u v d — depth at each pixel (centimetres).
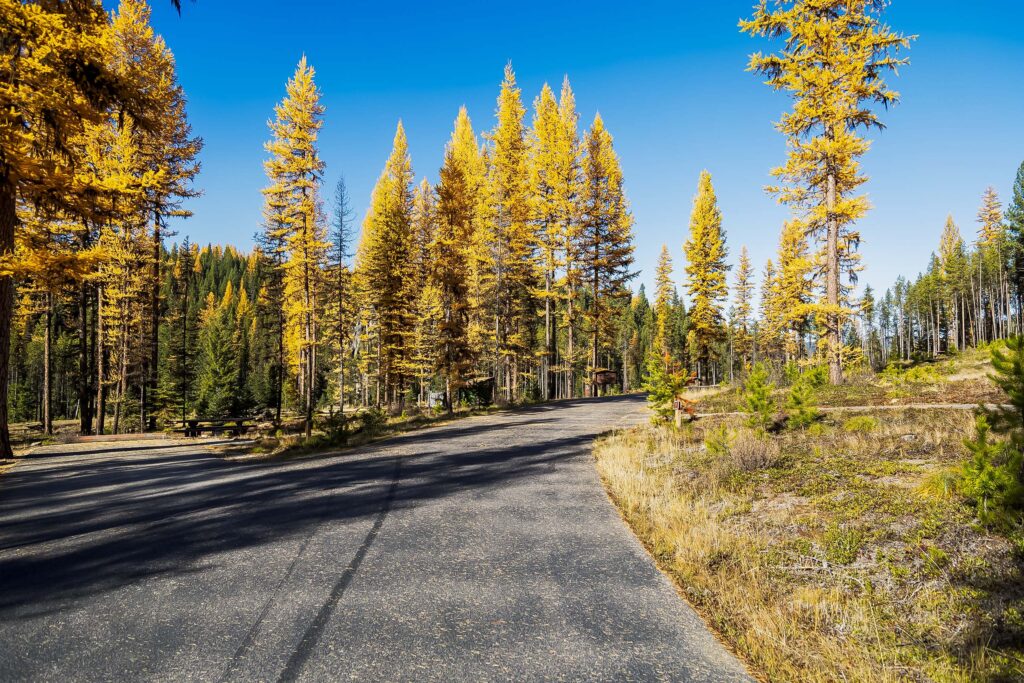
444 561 555
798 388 1108
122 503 830
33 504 828
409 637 389
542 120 3369
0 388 1366
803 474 789
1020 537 487
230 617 421
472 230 2650
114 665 347
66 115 1157
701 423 1388
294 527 679
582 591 482
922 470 723
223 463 1329
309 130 2903
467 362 2508
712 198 4428
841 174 1952
